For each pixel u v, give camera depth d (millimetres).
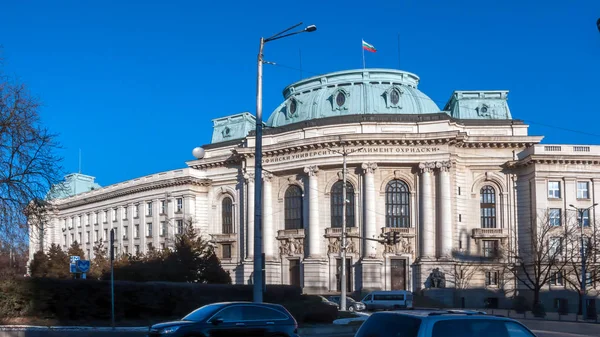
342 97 86750
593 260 71438
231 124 100562
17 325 31594
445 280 76562
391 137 78938
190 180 94375
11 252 42562
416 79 90562
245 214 89562
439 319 12266
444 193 78312
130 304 36562
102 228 113625
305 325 35969
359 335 13156
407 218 81125
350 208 82188
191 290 39625
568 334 36844
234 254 91875
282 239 85750
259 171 31406
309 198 82938
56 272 82062
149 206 102000
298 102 90562
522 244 80125
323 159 81812
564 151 78188
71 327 31734
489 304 78250
